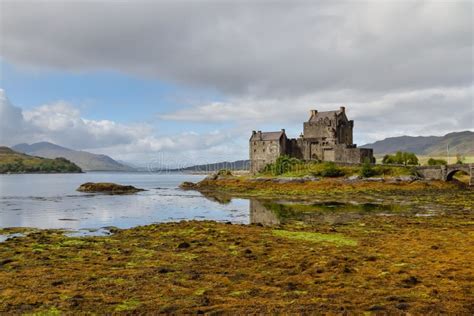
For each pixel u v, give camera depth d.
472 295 25.86
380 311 22.81
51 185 196.62
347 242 44.41
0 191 147.75
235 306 23.84
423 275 30.70
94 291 27.05
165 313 22.94
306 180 137.75
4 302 24.77
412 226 56.78
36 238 48.00
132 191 153.50
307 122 176.50
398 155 161.88
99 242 45.44
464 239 45.69
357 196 111.56
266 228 54.66
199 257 37.62
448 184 125.88
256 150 181.38
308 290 27.28
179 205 98.88
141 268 33.38
